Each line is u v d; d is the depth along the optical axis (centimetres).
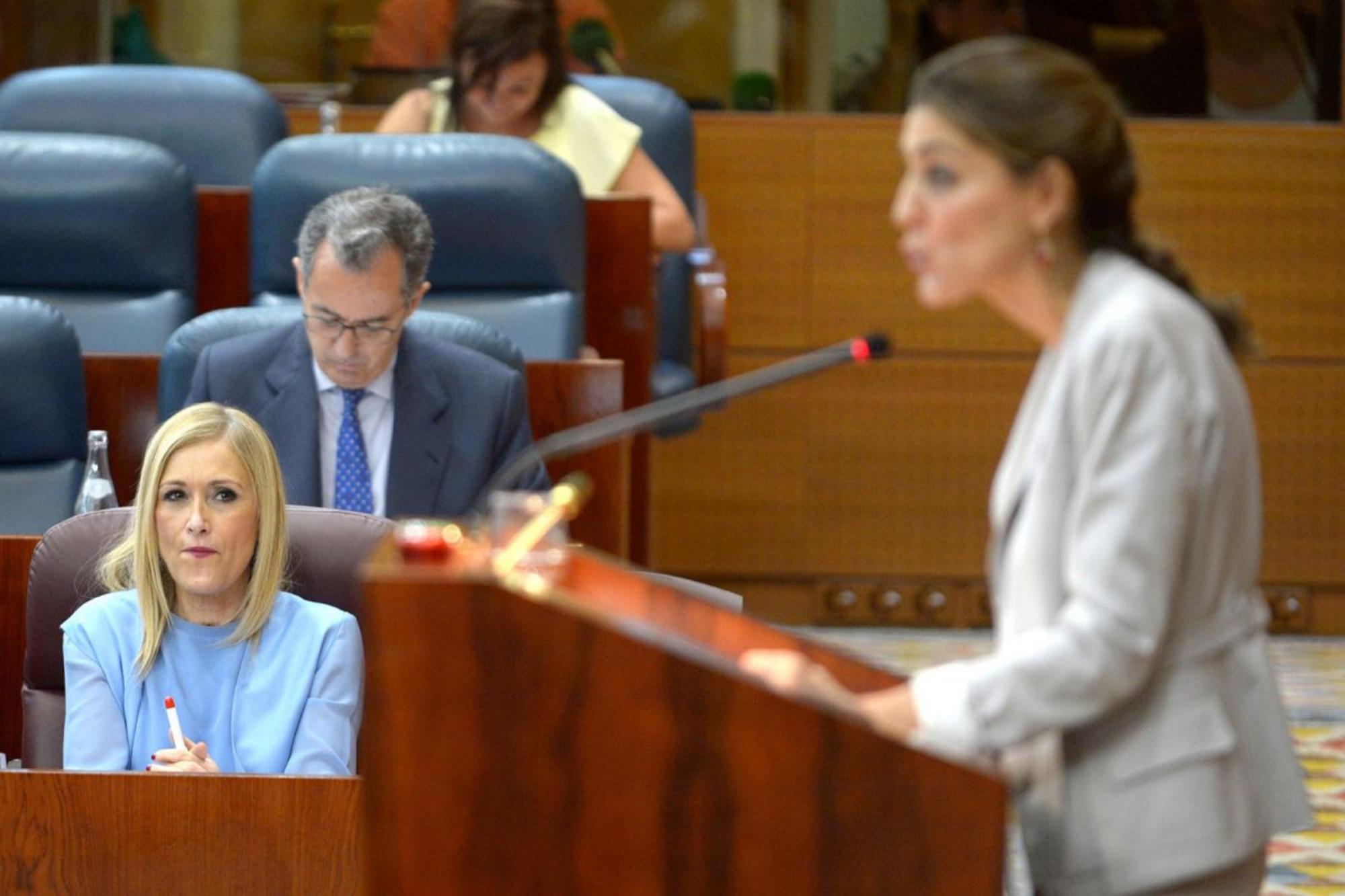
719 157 2172
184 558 1005
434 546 606
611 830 572
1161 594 599
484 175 1530
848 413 2188
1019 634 623
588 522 1427
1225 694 624
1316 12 2150
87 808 855
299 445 1280
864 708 616
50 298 1597
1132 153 643
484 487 1291
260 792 852
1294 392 2166
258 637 1023
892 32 2159
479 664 571
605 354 1652
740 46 2166
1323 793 1579
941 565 2192
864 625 2205
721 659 581
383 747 572
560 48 1786
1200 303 650
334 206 1262
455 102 1770
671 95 1905
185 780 854
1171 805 613
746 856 571
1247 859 633
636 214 1639
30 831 856
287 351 1304
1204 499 611
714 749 571
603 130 1784
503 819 573
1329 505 2172
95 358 1447
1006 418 2177
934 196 633
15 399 1351
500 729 571
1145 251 648
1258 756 629
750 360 2186
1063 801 627
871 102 2170
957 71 629
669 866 572
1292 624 2186
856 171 2167
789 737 570
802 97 2172
